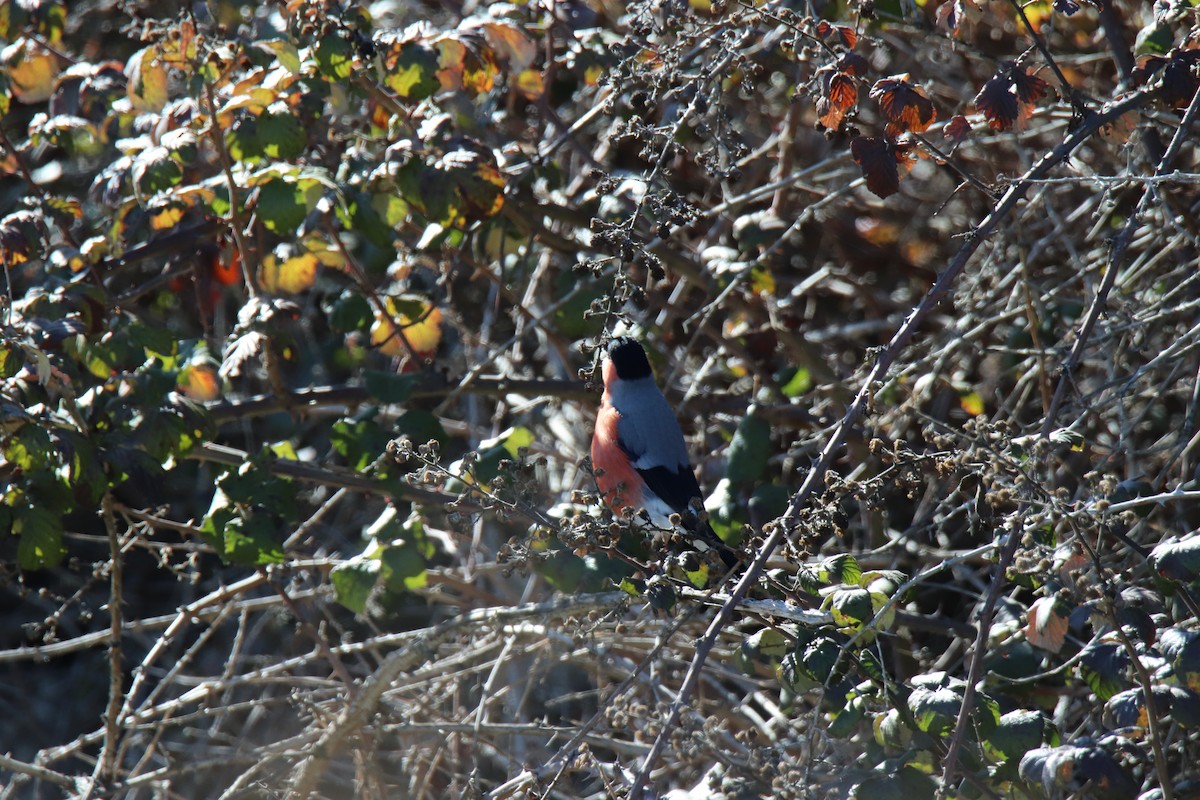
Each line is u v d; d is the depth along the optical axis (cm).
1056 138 982
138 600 1141
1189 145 849
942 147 977
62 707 1092
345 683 758
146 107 736
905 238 1080
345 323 871
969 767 560
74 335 744
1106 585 493
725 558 699
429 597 966
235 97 733
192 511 1113
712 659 858
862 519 887
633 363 855
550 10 869
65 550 713
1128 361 900
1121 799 546
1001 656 648
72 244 832
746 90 644
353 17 733
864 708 562
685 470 848
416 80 745
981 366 1010
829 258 1124
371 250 1041
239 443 1177
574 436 1109
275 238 908
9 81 866
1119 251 566
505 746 886
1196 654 495
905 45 1022
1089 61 971
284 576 906
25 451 654
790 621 570
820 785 528
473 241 973
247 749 868
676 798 553
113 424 721
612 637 805
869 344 1090
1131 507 571
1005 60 908
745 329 948
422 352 911
